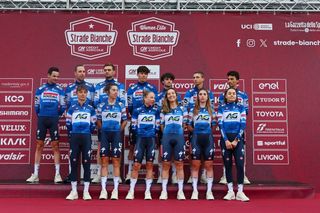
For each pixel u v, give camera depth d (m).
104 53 5.75
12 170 5.52
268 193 4.88
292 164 5.61
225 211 3.93
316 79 5.78
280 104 5.72
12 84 5.65
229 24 5.85
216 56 5.79
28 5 5.79
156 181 5.39
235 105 4.78
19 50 5.71
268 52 5.81
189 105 5.19
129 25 5.79
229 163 4.71
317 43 5.83
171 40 5.80
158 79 5.73
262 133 5.66
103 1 5.82
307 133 5.68
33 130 5.59
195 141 4.78
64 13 5.79
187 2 5.84
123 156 5.50
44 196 4.77
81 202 4.38
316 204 4.40
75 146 4.64
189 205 4.23
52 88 5.20
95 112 4.85
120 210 3.93
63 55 5.73
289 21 5.86
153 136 4.79
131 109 5.29
